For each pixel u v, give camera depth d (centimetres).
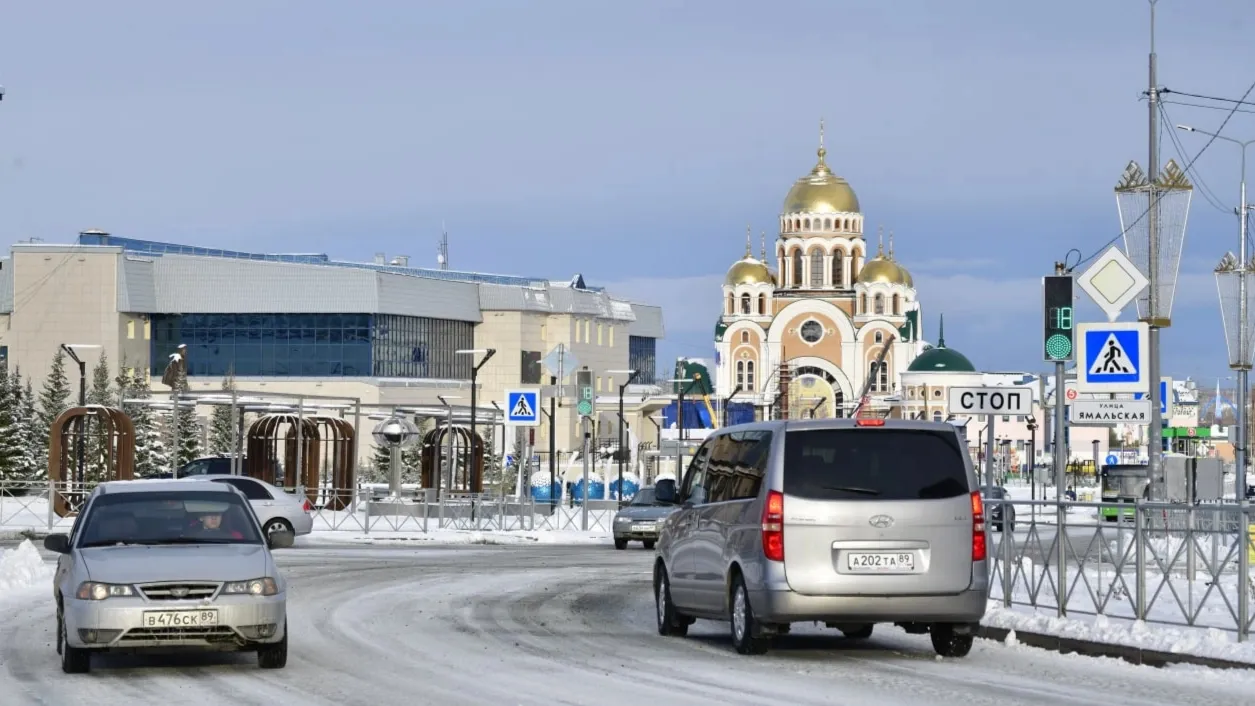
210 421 14088
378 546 4947
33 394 15175
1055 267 2727
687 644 2088
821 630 2380
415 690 1598
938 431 1908
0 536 5138
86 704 1515
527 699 1532
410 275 16875
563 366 8394
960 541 1875
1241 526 1914
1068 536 2222
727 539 1986
